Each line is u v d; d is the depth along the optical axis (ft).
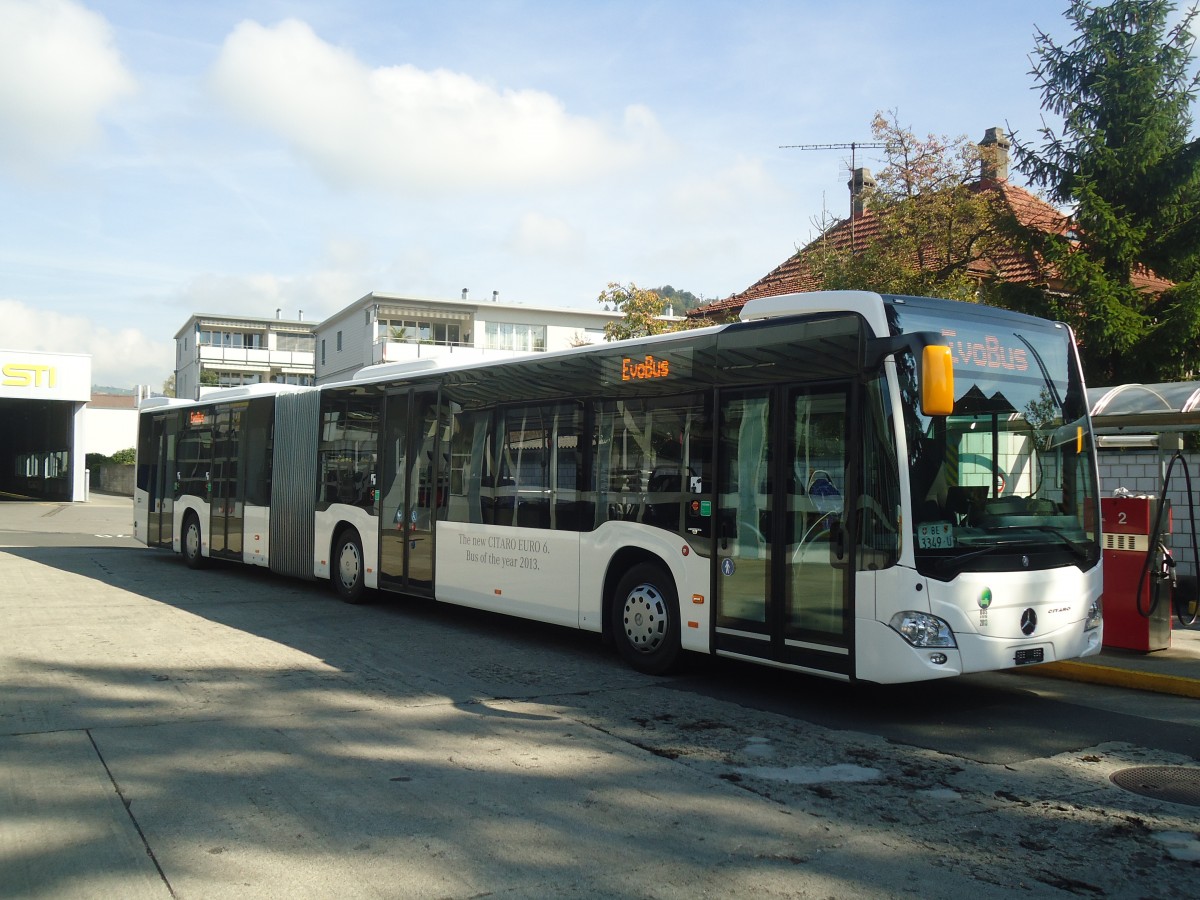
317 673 27.73
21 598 42.42
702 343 27.27
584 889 13.50
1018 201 78.54
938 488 22.45
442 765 19.19
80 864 14.11
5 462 225.97
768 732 22.33
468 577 35.37
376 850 14.78
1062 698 26.48
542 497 32.32
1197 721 23.93
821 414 24.04
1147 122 47.55
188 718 22.45
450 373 37.11
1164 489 31.55
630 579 29.17
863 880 14.01
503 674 28.30
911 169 60.29
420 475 38.29
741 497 25.88
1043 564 23.67
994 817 16.81
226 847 14.82
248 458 51.37
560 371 32.07
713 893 13.46
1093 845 15.55
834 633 23.29
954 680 28.63
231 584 49.01
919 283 56.85
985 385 23.93
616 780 18.48
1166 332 45.52
